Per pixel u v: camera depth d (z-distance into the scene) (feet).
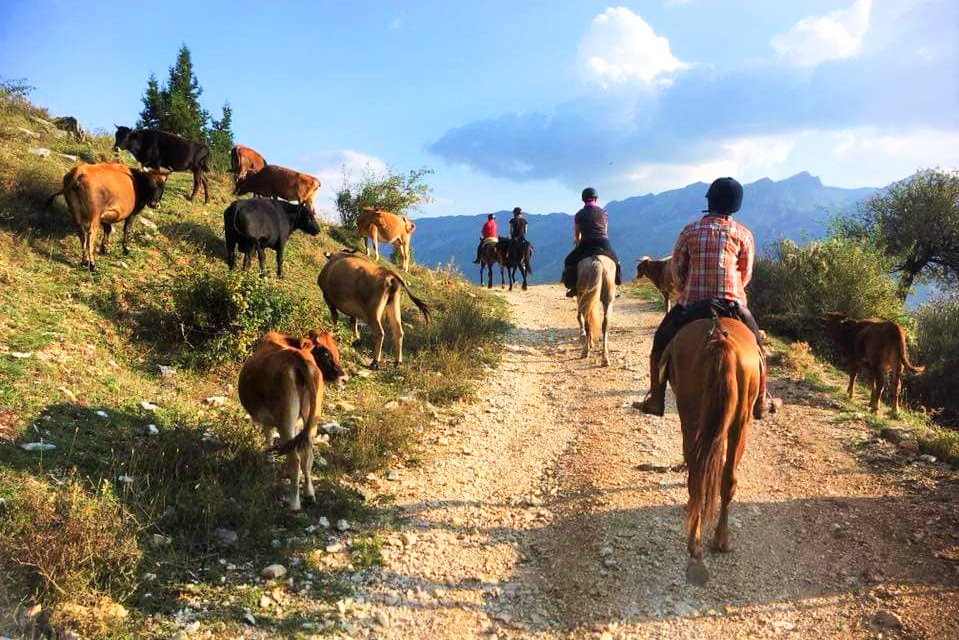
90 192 31.50
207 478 19.56
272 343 21.52
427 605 15.81
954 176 92.79
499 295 65.92
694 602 15.87
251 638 13.92
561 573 17.30
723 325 16.69
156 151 49.67
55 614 13.07
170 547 16.46
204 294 30.09
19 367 22.18
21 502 15.67
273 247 40.98
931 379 52.95
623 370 37.70
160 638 13.50
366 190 70.44
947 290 89.04
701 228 18.78
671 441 26.81
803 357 39.60
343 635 14.40
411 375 33.24
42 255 32.01
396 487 22.26
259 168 64.59
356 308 33.81
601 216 38.99
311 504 19.84
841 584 16.38
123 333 28.48
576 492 22.17
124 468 18.85
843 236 64.69
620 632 14.83
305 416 18.97
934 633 14.24
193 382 26.76
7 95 55.01
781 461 24.50
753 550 18.08
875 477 22.66
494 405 31.68
